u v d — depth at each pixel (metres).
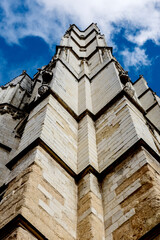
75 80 23.45
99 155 14.35
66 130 15.43
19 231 8.41
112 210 10.98
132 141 13.18
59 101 17.03
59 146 13.75
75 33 41.75
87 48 36.69
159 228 8.73
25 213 9.17
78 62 29.70
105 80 22.17
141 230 9.36
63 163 12.66
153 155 12.39
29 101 31.86
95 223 10.55
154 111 28.16
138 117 15.85
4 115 25.98
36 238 8.77
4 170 18.42
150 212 9.59
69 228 10.44
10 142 21.62
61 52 28.61
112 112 16.70
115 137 14.51
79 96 21.19
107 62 25.27
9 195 10.40
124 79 21.34
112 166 12.75
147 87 32.88
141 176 11.07
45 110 15.17
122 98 17.02
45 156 12.09
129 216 10.13
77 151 14.83
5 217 9.38
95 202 11.48
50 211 10.19
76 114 17.48
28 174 10.74
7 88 33.28
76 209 11.50
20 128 22.77
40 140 12.35
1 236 8.62
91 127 16.55
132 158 12.21
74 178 12.87
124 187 11.34
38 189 10.45
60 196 11.20
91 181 12.38
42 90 17.09
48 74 20.41
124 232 9.82
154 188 10.22
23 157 12.20
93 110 19.16
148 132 15.21
